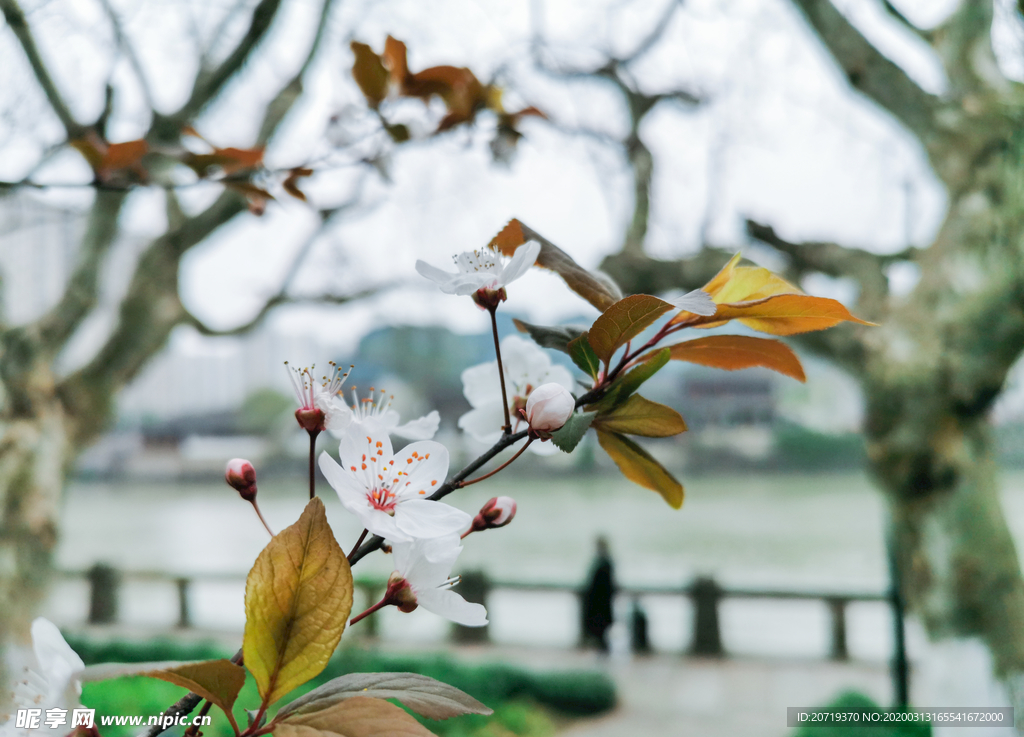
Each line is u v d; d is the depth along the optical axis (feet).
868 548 66.08
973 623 14.17
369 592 32.17
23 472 14.43
